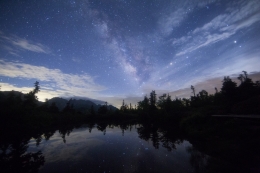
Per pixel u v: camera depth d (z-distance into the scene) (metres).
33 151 13.66
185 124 23.28
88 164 10.02
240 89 30.34
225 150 10.79
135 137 20.55
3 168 9.65
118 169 9.11
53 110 56.00
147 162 10.28
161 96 55.66
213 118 19.64
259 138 10.55
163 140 17.83
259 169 7.54
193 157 10.97
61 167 9.55
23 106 28.44
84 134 23.72
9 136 20.72
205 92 54.53
